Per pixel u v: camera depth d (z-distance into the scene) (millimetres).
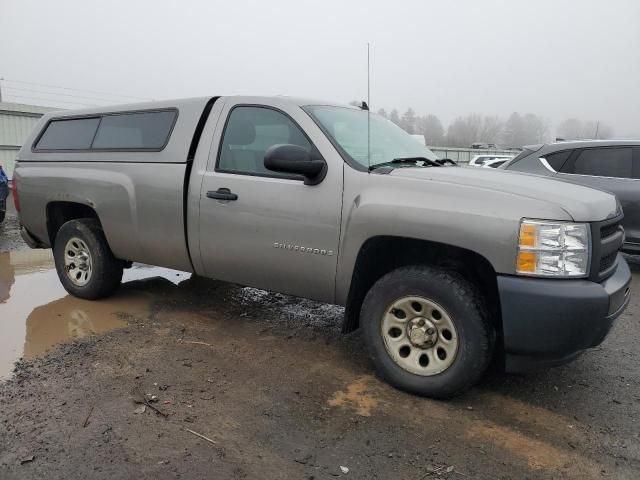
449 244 3021
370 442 2801
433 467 2605
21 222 5445
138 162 4422
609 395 3396
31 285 5746
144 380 3441
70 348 3949
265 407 3139
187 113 4277
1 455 2609
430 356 3238
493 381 3555
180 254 4281
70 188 4887
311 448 2738
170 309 4902
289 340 4219
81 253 5070
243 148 3932
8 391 3264
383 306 3340
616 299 2990
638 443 2852
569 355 2920
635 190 6590
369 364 3793
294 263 3643
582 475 2574
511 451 2758
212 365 3705
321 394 3318
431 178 3225
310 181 3512
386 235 3207
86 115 5074
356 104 4582
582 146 7043
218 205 3924
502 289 2893
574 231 2850
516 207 2900
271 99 3904
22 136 20438
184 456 2639
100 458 2602
